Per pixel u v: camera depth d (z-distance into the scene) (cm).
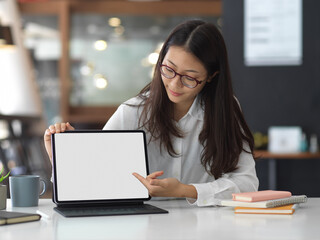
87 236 124
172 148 193
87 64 780
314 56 520
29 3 754
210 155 191
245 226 137
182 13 764
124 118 195
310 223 142
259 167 510
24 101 695
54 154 169
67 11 755
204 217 151
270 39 524
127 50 784
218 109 188
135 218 149
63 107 775
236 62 529
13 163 605
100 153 173
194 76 175
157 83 188
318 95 521
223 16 529
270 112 526
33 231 130
